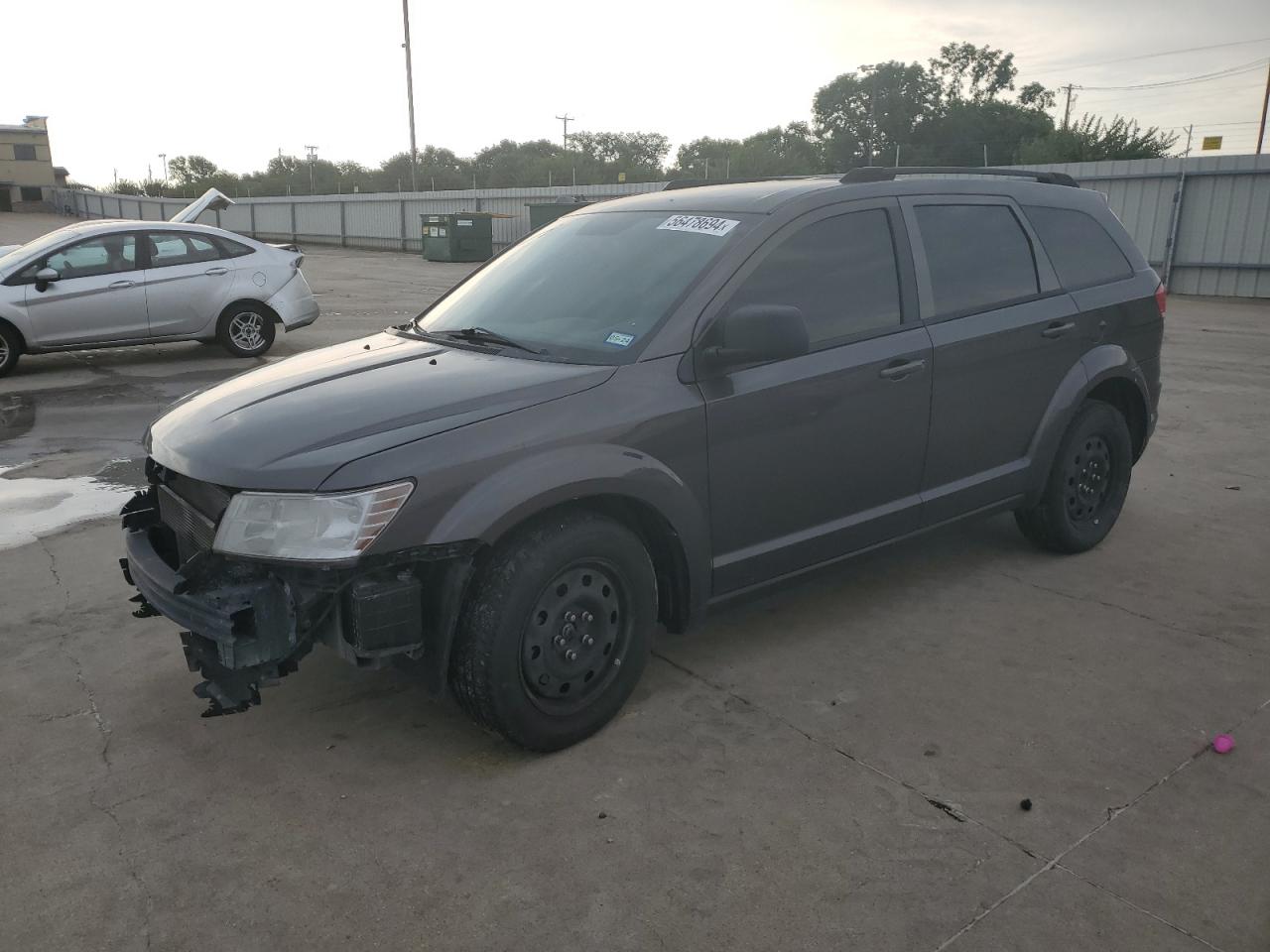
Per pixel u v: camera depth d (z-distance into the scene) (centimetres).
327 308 1630
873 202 398
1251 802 289
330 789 301
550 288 383
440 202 3628
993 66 6788
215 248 1090
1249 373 1035
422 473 280
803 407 361
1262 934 237
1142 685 361
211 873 264
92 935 242
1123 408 517
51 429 778
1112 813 284
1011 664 378
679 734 330
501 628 294
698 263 355
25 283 988
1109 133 3519
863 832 277
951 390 411
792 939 237
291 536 275
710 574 350
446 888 257
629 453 316
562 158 6319
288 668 286
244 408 318
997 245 444
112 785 304
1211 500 588
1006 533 534
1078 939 236
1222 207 1889
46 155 7069
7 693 361
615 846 272
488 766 313
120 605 440
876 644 397
